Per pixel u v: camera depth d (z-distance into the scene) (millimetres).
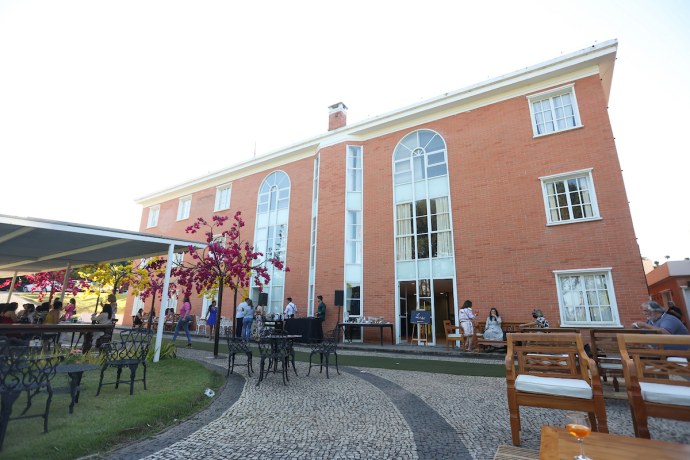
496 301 12133
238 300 18984
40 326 7176
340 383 6441
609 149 11398
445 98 14609
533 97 13094
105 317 9266
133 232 8359
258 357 9812
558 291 11188
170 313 20438
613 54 11828
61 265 13438
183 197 24453
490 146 13531
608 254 10727
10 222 6457
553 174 12078
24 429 3631
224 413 4547
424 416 4414
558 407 3135
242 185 21375
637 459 2031
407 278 14164
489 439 3584
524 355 3686
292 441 3576
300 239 17781
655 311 5949
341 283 15133
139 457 3152
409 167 15344
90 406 4512
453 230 13516
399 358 10031
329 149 17406
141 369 7355
